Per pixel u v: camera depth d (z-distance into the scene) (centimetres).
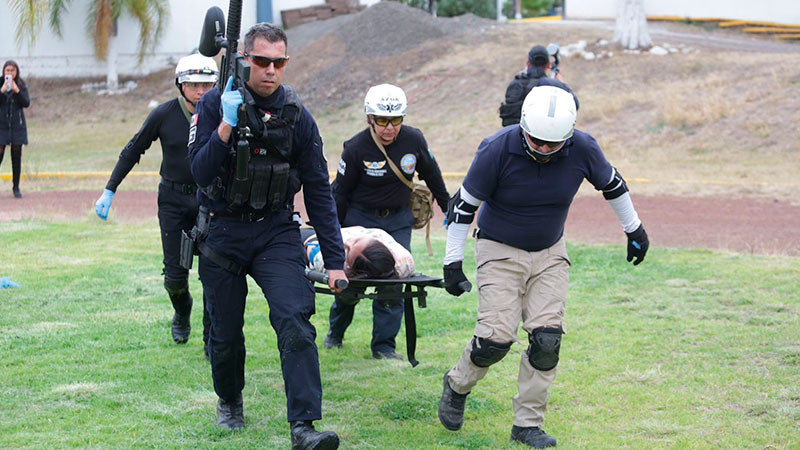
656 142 1775
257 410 473
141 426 446
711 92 1972
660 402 483
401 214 573
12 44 2755
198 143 393
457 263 430
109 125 2425
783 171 1509
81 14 2781
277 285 400
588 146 416
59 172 1753
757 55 2252
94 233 1066
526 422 424
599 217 1210
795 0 3081
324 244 413
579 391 503
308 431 384
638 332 621
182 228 561
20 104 1391
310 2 3177
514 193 414
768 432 435
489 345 416
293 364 389
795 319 645
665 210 1251
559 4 4234
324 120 2297
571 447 420
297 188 412
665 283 776
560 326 419
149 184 1616
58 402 482
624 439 430
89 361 561
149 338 617
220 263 407
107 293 749
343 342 617
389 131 545
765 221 1145
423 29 2755
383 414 471
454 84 2359
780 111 1778
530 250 427
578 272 830
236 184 390
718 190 1394
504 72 2377
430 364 563
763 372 530
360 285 489
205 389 507
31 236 1037
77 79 2803
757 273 809
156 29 2659
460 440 430
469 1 3562
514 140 411
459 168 1738
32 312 682
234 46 391
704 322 643
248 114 383
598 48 2438
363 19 2808
